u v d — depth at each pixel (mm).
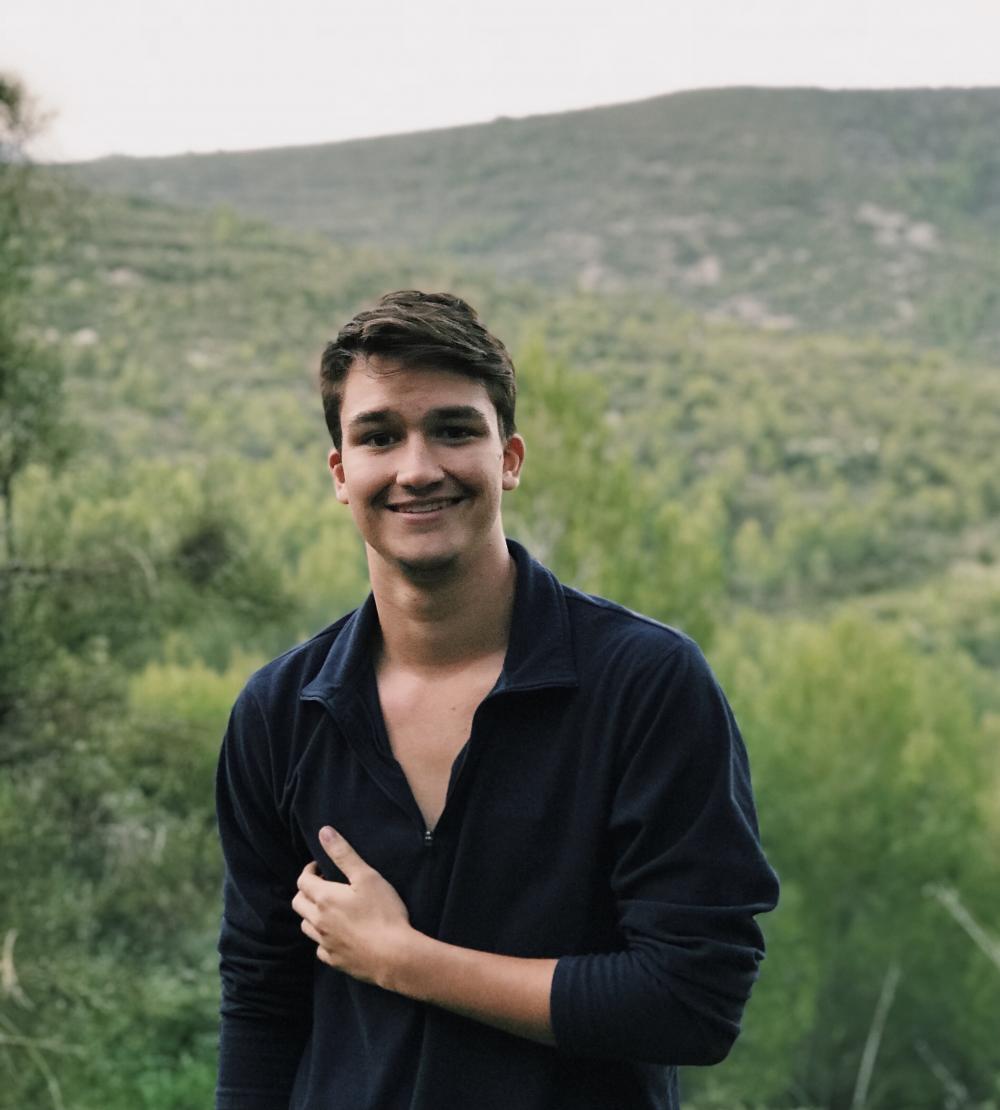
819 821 22016
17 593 7098
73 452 7348
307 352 145375
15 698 7141
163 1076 10414
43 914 6805
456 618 1572
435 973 1469
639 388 152250
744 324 195875
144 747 7422
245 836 1715
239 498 7664
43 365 7172
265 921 1696
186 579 7238
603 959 1469
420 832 1530
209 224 181625
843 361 170500
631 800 1503
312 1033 1652
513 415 1611
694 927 1463
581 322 172250
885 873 22062
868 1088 21953
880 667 22406
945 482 133000
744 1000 1496
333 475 1647
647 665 1524
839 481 124938
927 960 21750
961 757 24500
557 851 1513
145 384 116312
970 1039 21594
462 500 1527
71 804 7215
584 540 15602
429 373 1508
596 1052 1454
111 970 7227
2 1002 6555
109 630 7516
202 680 16656
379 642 1643
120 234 170000
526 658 1535
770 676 26781
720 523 106812
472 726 1519
